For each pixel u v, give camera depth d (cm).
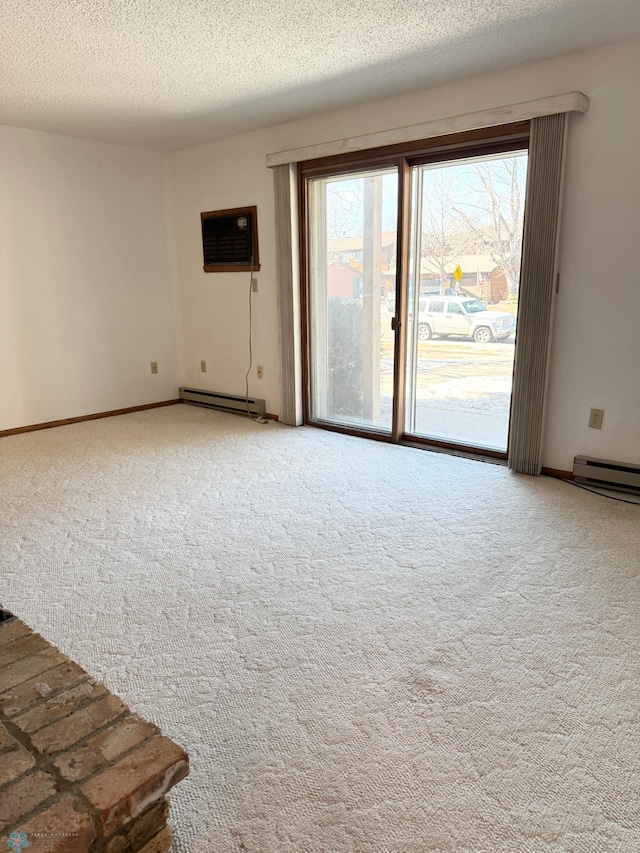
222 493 322
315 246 427
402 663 183
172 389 550
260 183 440
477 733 156
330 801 136
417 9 239
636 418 309
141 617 209
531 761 147
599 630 198
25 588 228
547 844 126
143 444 418
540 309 318
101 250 480
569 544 258
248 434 441
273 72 311
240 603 217
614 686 173
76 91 338
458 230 359
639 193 287
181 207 509
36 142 430
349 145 372
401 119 354
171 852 124
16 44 269
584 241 306
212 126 418
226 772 144
